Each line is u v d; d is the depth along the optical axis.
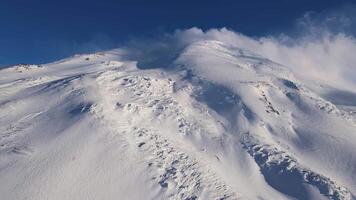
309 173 81.88
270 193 78.38
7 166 69.12
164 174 72.62
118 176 69.81
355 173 90.06
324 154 96.62
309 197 76.75
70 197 63.47
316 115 117.88
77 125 82.62
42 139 78.12
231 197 70.12
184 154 81.44
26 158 71.44
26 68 163.25
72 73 156.88
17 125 85.69
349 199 77.69
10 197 61.59
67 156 72.50
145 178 70.50
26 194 62.34
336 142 102.44
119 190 66.81
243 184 78.75
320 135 105.00
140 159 75.62
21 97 104.81
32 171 67.69
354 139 106.88
